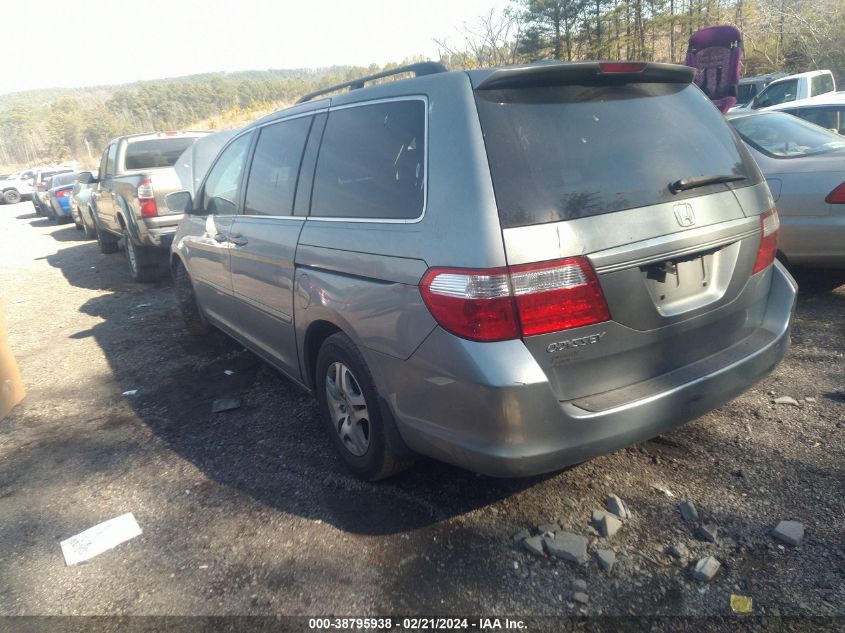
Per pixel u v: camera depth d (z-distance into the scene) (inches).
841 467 114.0
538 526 105.5
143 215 300.7
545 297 85.9
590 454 92.1
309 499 119.7
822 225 186.1
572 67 96.1
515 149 90.7
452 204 90.7
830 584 88.6
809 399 139.7
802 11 985.5
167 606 95.3
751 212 109.4
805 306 196.4
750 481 112.7
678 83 114.3
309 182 129.3
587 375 92.4
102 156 409.7
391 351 101.0
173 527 114.9
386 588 95.2
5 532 118.6
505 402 85.9
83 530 116.6
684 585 90.9
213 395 174.6
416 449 104.7
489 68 97.7
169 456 141.6
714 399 102.7
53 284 356.5
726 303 106.5
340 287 111.9
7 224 840.3
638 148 99.3
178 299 222.2
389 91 111.4
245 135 168.9
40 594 100.4
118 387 186.7
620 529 102.9
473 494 116.3
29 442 155.4
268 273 140.8
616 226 91.0
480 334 86.0
